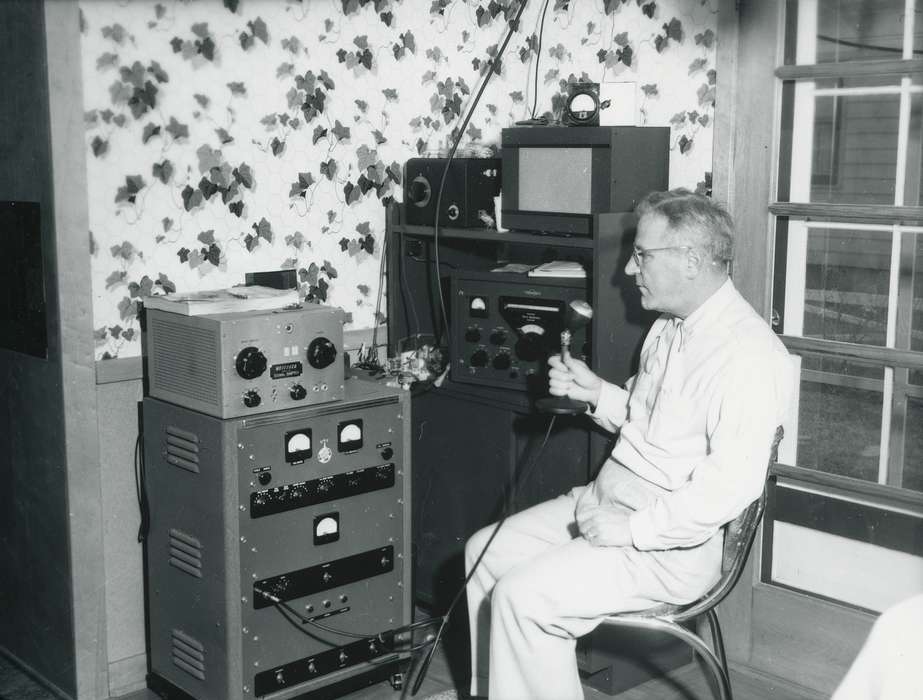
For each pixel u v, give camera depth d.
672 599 2.35
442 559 3.19
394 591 2.81
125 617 2.84
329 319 2.60
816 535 2.87
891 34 2.61
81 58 2.56
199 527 2.55
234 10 2.80
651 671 2.93
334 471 2.64
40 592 2.86
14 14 2.57
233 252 2.90
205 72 2.77
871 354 2.71
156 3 2.67
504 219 2.98
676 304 2.44
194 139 2.78
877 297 2.70
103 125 2.62
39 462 2.77
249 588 2.53
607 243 2.71
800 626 2.87
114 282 2.69
